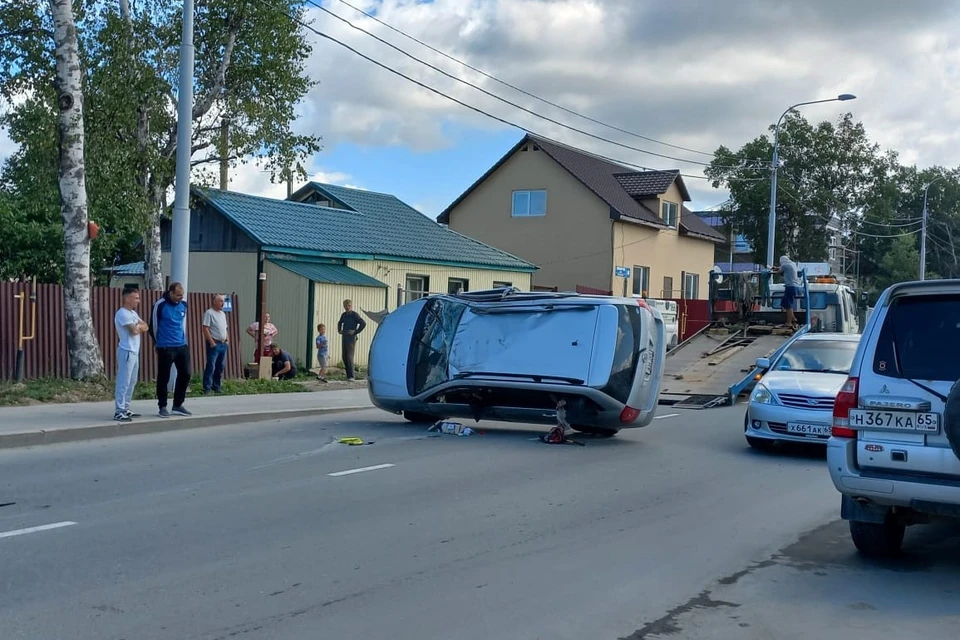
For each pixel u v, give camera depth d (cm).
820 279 2494
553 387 1307
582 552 727
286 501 880
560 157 4134
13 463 1038
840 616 589
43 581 616
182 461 1084
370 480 998
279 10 2052
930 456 644
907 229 6309
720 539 784
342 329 2177
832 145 5153
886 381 666
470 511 860
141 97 1964
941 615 593
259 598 593
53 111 1886
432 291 2842
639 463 1163
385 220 3023
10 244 2975
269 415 1504
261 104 2123
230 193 2567
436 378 1407
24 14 1784
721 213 5319
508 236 4216
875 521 699
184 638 519
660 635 547
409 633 537
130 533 745
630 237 4100
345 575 648
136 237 3272
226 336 1786
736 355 2047
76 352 1602
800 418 1224
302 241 2436
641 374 1331
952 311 665
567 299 1373
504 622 560
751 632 555
